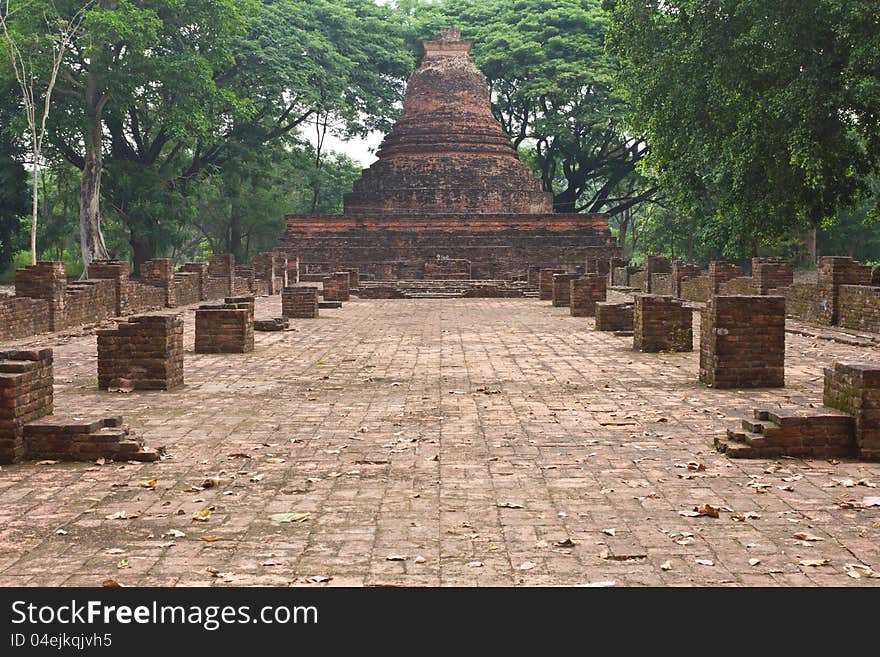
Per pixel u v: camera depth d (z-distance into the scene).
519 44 56.91
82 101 41.09
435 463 7.97
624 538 5.86
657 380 13.01
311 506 6.64
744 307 12.13
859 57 21.50
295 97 53.12
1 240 48.22
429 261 48.41
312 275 49.25
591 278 26.16
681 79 27.00
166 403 11.13
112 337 12.13
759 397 11.44
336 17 55.78
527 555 5.55
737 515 6.33
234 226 65.56
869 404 7.96
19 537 5.93
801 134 22.75
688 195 30.38
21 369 8.08
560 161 70.75
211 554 5.59
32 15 37.59
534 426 9.65
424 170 55.91
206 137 44.69
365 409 10.72
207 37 43.97
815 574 5.22
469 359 15.68
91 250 41.75
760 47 24.09
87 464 7.93
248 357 16.00
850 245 52.28
